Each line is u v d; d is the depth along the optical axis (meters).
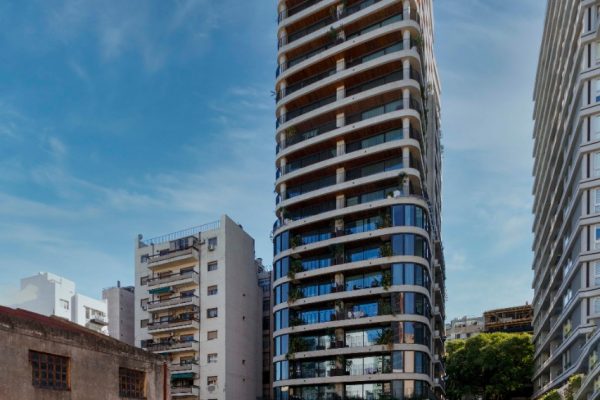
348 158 47.62
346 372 43.75
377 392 41.91
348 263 45.00
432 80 67.62
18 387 16.47
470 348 72.88
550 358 53.31
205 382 54.69
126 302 73.31
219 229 58.62
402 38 48.72
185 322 56.22
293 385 45.72
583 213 38.66
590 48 39.75
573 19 46.56
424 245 44.38
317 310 47.03
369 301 44.84
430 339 46.00
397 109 47.03
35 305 69.81
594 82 39.22
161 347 56.56
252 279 62.28
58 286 70.62
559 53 55.78
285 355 46.47
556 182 56.22
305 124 52.53
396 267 43.00
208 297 57.19
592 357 33.25
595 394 29.39
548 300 59.22
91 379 19.31
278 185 53.41
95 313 71.25
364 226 46.59
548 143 62.16
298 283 48.91
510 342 71.06
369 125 47.16
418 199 44.50
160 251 60.84
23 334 16.88
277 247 51.03
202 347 55.94
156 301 58.97
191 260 59.06
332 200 49.84
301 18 54.56
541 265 65.81
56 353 17.98
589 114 38.97
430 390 43.97
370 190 47.69
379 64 47.75
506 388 67.06
